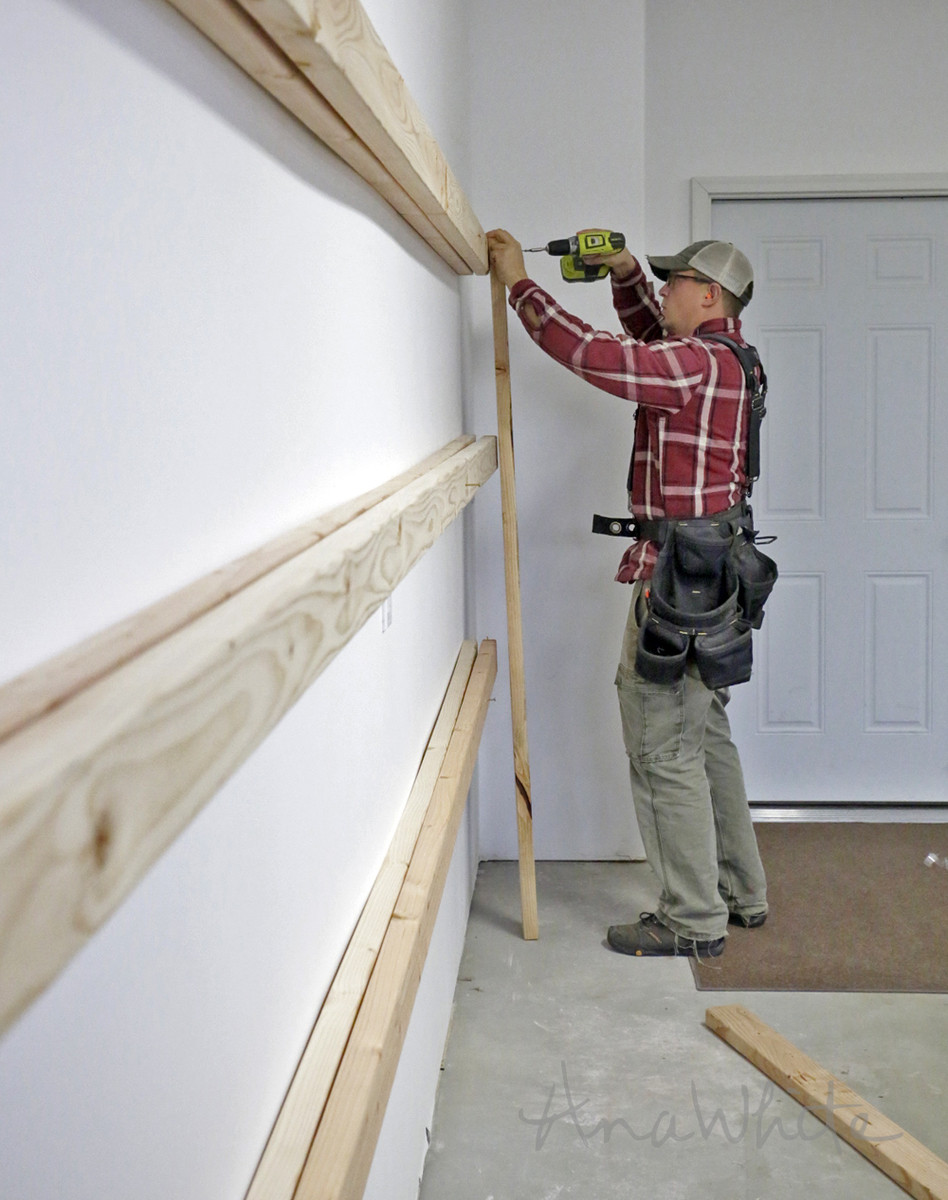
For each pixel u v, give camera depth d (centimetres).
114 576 58
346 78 85
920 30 342
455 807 167
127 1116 58
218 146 75
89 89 54
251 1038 82
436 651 213
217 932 74
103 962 55
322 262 108
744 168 349
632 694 260
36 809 34
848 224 352
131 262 60
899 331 355
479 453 232
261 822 85
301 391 99
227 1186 76
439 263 222
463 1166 192
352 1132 85
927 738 371
